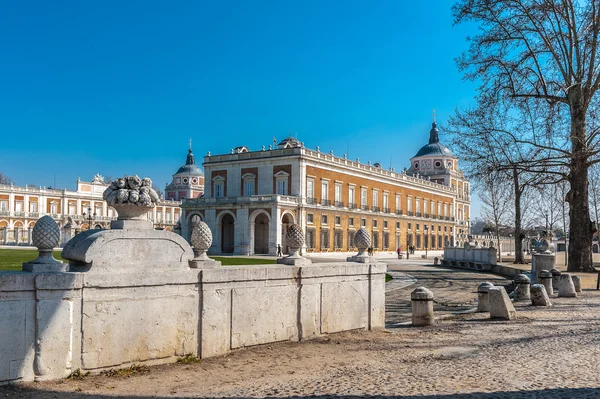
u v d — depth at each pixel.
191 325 8.59
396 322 14.44
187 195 122.00
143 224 8.27
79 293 7.33
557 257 53.03
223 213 61.94
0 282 6.69
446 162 108.00
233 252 62.12
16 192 91.94
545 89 28.09
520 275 18.48
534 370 7.77
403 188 86.12
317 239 64.56
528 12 28.34
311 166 64.31
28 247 60.94
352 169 72.31
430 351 9.49
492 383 6.99
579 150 27.30
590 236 29.39
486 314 14.66
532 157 28.16
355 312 11.55
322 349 9.66
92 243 7.54
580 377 7.32
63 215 97.75
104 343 7.56
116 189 8.24
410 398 6.29
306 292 10.45
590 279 25.69
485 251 39.84
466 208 114.75
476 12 29.53
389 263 51.88
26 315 6.91
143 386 7.03
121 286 7.72
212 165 68.94
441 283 27.77
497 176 28.77
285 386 7.02
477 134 28.69
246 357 8.91
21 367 6.84
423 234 91.56
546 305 16.30
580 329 11.77
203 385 7.13
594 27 27.28
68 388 6.80
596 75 29.58
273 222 58.12
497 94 28.89
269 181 64.38
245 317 9.37
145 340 8.00
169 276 8.25
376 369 8.03
